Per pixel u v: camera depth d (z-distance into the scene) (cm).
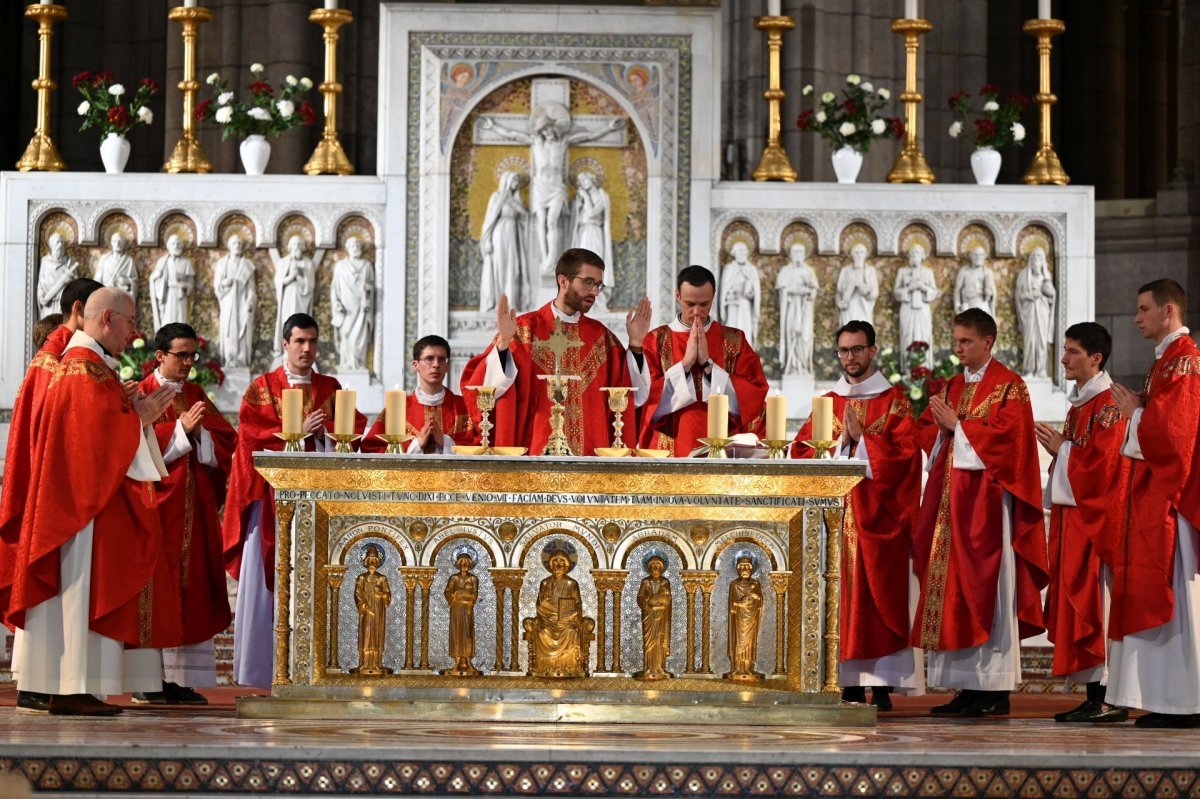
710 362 870
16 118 1809
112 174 1262
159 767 621
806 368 1273
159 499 925
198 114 1308
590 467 752
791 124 1658
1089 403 895
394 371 1254
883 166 1697
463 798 621
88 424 786
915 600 973
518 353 859
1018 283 1291
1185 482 812
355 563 759
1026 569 908
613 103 1270
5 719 758
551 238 1255
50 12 1304
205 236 1265
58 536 777
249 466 953
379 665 754
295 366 968
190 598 942
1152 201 1725
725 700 754
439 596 759
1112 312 1727
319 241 1262
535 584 759
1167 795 634
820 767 627
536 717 745
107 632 784
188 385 977
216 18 1678
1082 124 1947
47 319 951
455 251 1266
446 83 1262
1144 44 1983
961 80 1788
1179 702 810
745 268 1268
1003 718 884
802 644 758
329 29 1312
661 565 759
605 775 624
